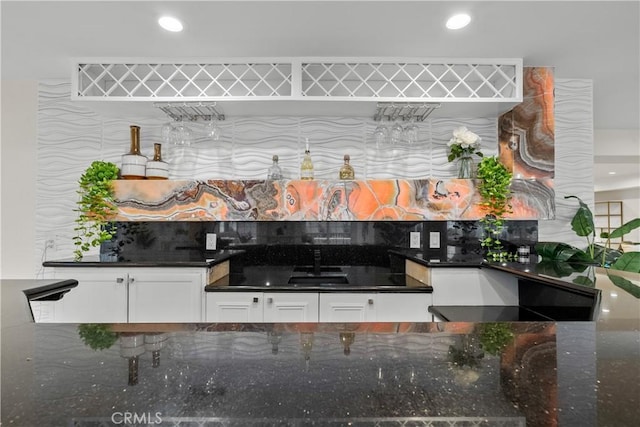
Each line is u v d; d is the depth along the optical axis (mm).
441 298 1991
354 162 2596
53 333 689
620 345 641
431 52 2137
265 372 521
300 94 2189
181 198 2283
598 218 8578
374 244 2578
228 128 2600
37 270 2492
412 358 577
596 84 2648
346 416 406
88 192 2271
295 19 1789
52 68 2348
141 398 443
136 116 2572
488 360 569
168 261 2100
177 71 2211
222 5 1676
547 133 2256
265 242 2578
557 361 566
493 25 1851
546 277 1545
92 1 1640
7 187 2525
